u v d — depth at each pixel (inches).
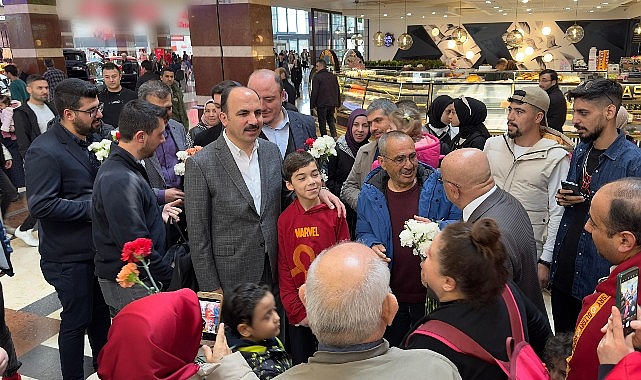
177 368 48.1
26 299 140.9
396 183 89.2
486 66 434.6
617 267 52.0
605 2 490.0
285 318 94.8
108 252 83.7
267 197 90.2
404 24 758.5
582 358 52.6
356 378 39.2
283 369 69.4
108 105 191.3
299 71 690.8
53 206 89.8
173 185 129.2
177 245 96.9
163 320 47.5
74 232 94.8
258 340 71.0
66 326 96.8
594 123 82.9
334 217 87.5
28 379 105.3
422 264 54.1
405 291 89.0
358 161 111.4
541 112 94.6
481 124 129.8
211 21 267.1
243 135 85.7
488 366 47.1
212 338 69.7
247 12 259.3
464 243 49.7
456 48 738.2
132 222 79.6
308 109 561.6
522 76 317.4
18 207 212.2
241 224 87.9
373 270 41.2
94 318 104.0
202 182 86.0
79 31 429.1
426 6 568.7
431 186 86.9
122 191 79.7
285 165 85.5
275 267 91.8
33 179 90.4
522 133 95.7
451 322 49.4
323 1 506.9
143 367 45.3
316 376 39.9
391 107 112.2
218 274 89.1
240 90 86.1
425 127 156.3
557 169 94.1
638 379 38.5
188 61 792.9
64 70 410.9
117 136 101.4
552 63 696.4
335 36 714.8
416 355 41.5
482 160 68.1
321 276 40.9
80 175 96.2
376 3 544.4
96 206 82.5
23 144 183.9
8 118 212.8
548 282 95.0
